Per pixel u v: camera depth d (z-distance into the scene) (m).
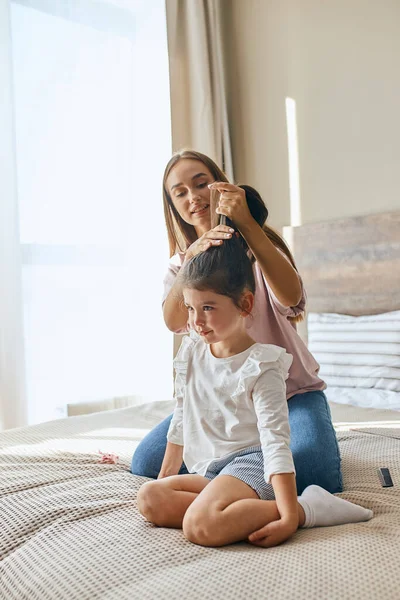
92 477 1.48
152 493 1.16
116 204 2.93
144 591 0.88
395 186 2.55
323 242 2.73
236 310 1.24
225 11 3.23
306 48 2.87
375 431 1.85
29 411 2.68
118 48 2.94
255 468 1.18
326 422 1.43
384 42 2.57
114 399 2.91
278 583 0.88
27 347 2.67
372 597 0.84
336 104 2.76
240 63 3.18
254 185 3.14
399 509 1.19
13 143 2.60
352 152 2.70
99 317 2.87
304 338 2.83
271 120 3.04
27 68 2.69
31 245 2.69
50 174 2.74
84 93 2.84
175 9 3.09
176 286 1.47
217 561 0.97
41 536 1.12
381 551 0.97
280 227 3.01
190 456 1.32
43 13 2.73
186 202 1.73
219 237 1.28
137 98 3.00
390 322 2.42
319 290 2.74
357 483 1.39
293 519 1.04
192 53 3.10
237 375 1.25
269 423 1.16
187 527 1.07
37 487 1.40
